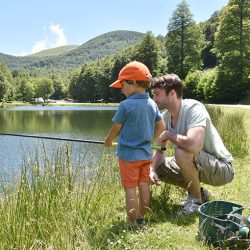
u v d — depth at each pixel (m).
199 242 3.07
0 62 117.75
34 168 3.82
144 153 3.60
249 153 7.61
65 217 3.34
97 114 42.50
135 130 3.56
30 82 124.56
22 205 3.40
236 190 4.82
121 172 3.64
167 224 3.55
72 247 2.95
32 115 42.88
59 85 136.75
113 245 3.04
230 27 51.44
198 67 66.12
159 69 74.31
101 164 4.63
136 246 3.04
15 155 11.42
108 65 92.94
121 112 3.56
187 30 65.50
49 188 3.74
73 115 41.25
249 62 49.94
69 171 3.99
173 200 4.29
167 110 4.14
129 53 85.62
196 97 55.03
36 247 3.02
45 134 21.06
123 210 4.18
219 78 50.12
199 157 3.90
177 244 3.09
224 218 3.34
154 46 77.38
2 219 3.20
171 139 3.87
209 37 92.25
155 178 3.95
